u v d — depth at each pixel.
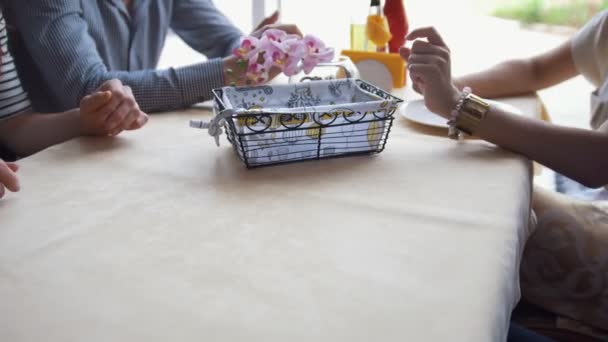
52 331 0.42
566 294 0.98
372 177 0.73
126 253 0.54
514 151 0.85
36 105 1.30
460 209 0.63
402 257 0.52
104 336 0.42
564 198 1.04
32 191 0.69
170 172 0.75
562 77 1.26
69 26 1.10
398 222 0.59
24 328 0.43
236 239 0.56
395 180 0.72
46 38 1.08
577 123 2.14
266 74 0.99
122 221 0.61
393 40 1.33
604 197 1.25
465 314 0.44
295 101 0.91
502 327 0.46
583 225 0.97
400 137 0.91
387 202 0.65
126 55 1.33
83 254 0.54
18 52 1.24
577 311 0.98
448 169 0.76
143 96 1.06
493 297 0.46
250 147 0.74
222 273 0.50
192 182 0.72
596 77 1.23
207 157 0.81
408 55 1.01
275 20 1.28
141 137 0.91
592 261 0.95
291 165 0.78
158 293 0.47
